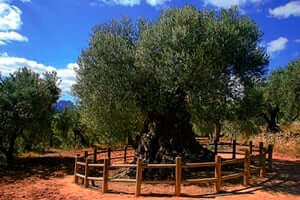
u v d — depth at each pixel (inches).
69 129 1184.2
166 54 513.7
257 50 606.5
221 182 494.3
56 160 852.0
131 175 571.5
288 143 1059.9
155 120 621.9
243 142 1200.8
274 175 594.6
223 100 566.3
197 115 572.4
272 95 1256.2
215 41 539.5
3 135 756.6
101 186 524.7
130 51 563.5
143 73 546.0
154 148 604.7
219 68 543.5
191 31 542.3
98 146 1231.5
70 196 456.8
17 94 749.9
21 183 565.6
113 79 548.7
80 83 590.9
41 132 827.4
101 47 557.3
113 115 575.8
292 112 1170.0
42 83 826.2
